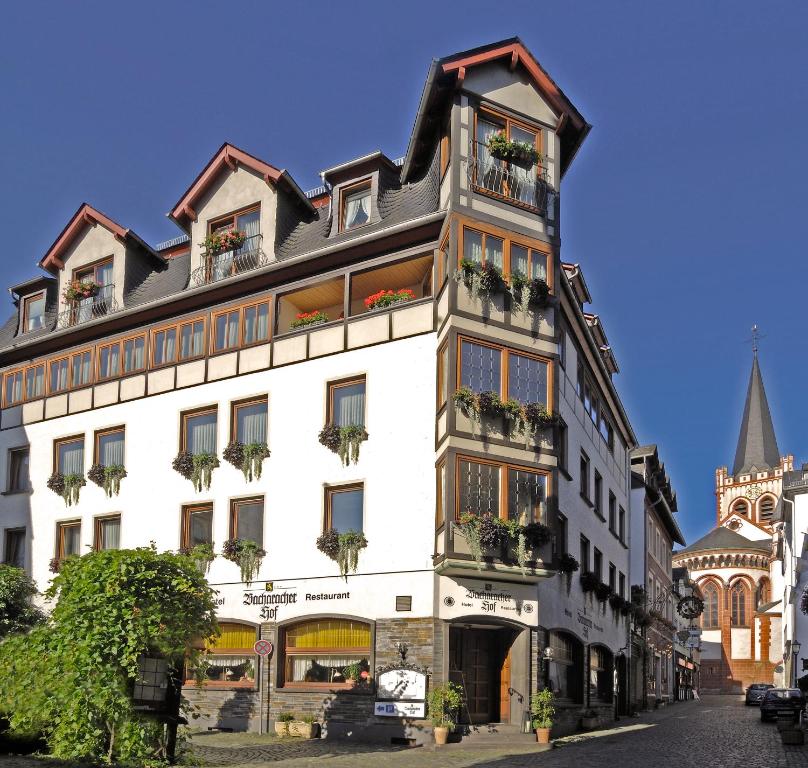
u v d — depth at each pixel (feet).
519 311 83.35
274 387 91.97
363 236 87.40
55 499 105.19
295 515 87.86
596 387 118.01
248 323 95.45
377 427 84.94
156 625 51.83
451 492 76.64
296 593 86.02
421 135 89.45
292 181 97.30
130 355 103.30
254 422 93.30
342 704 80.53
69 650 50.98
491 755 68.59
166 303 100.01
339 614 82.94
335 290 93.45
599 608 110.32
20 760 48.78
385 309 86.58
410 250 86.02
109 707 49.98
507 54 87.40
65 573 54.39
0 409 113.29
